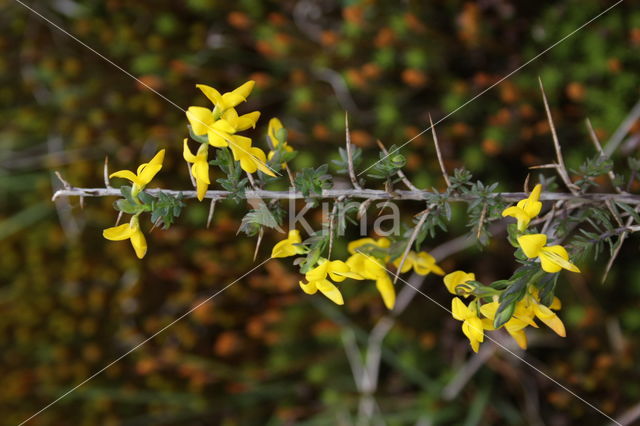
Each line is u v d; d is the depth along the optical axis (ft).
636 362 9.35
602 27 9.16
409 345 10.25
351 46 10.03
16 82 12.45
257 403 11.14
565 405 9.38
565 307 9.66
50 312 12.10
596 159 5.20
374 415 10.03
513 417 9.68
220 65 11.16
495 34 9.98
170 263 11.10
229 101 4.46
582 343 9.61
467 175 5.00
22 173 12.24
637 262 9.37
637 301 9.45
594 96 9.04
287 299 10.51
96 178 11.25
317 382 10.64
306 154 9.96
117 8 11.53
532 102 9.42
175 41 11.30
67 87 11.62
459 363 9.90
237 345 10.80
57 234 11.75
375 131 9.98
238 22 10.62
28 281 12.18
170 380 11.34
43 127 12.02
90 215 11.30
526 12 9.75
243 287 10.96
